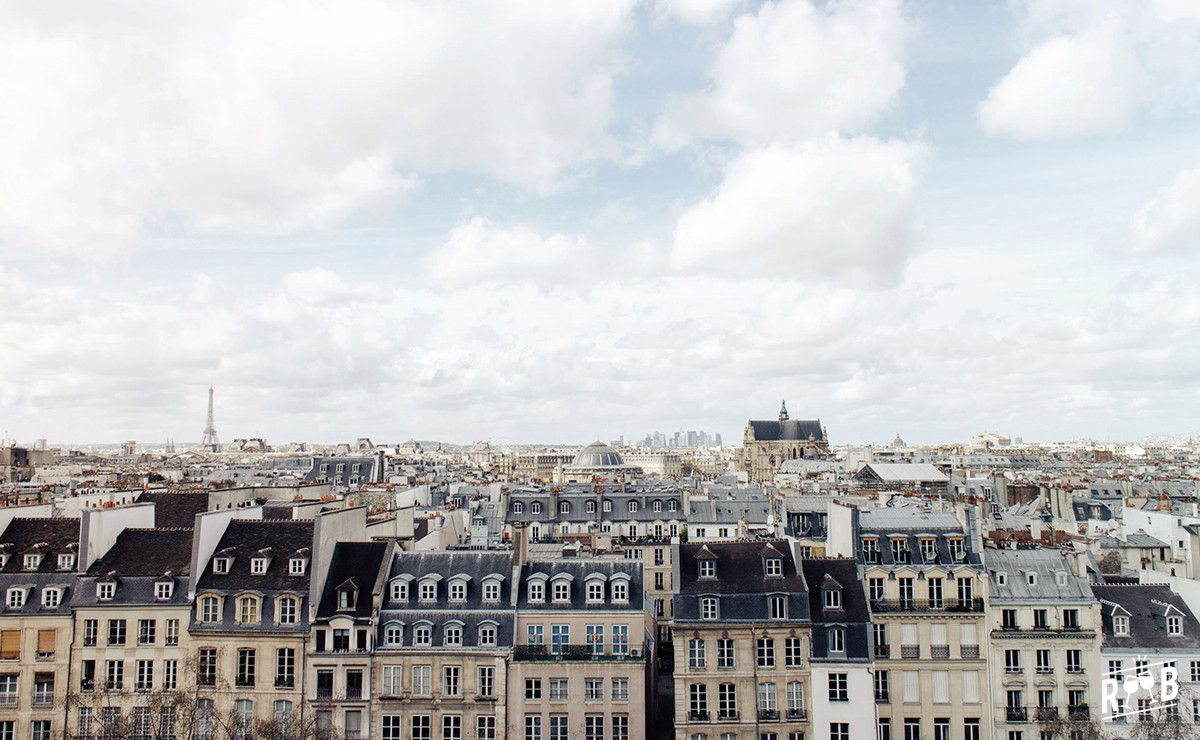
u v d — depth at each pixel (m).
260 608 114.19
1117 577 136.00
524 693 112.44
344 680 112.25
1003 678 117.00
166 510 143.50
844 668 114.19
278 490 185.00
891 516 135.88
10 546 120.94
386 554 119.88
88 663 113.38
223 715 109.94
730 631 115.12
